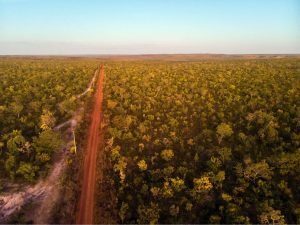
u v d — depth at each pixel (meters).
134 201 44.78
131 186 48.06
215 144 62.22
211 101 92.44
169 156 55.56
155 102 92.69
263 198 44.38
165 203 44.06
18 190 45.91
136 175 50.91
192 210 42.81
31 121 73.38
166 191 44.59
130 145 62.34
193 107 89.06
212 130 69.94
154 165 54.50
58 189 46.22
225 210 42.00
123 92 105.25
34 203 43.25
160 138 66.31
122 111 82.56
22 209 42.06
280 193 45.31
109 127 69.56
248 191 46.16
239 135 63.16
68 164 52.75
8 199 43.84
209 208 43.06
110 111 84.56
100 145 62.34
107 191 46.72
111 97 102.31
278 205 42.88
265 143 59.94
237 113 79.25
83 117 79.31
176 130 69.94
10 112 77.69
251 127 68.31
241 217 39.22
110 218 41.09
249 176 48.09
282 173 49.56
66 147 60.16
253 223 40.03
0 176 48.97
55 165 53.03
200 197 44.19
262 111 78.44
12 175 48.12
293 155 50.78
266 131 63.44
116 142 63.22
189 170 51.62
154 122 75.75
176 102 90.56
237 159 55.75
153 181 49.41
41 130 66.75
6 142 59.59
